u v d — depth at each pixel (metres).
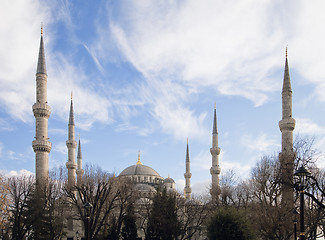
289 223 43.88
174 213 57.69
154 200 58.75
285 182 45.22
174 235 55.75
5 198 52.75
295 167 47.81
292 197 48.22
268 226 43.44
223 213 31.12
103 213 64.25
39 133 68.06
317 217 45.00
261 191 50.47
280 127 63.75
